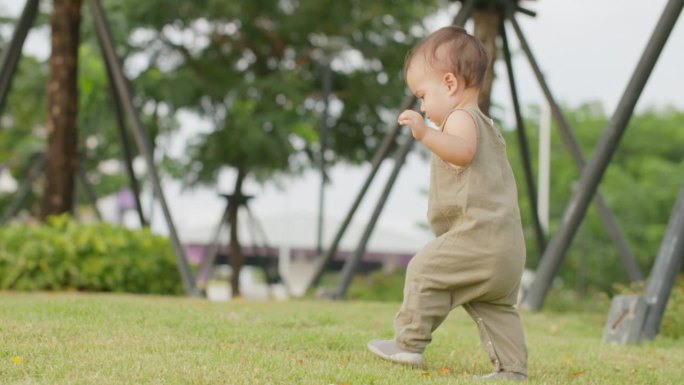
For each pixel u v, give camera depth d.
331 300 9.51
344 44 16.44
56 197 11.86
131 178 12.42
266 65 17.64
